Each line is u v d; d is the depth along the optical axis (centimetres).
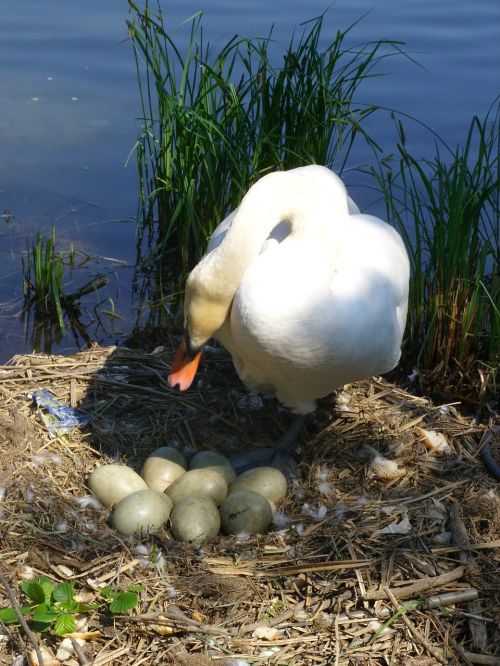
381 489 274
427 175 372
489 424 293
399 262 272
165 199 362
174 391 299
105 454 283
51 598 243
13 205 373
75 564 252
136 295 344
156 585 250
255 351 251
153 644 239
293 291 246
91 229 366
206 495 269
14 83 421
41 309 338
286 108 347
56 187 381
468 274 315
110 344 325
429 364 314
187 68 349
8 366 304
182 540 261
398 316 273
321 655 240
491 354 308
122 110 411
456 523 263
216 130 333
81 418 289
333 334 251
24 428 282
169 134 354
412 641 243
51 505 264
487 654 242
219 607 247
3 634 240
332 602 249
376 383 306
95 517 265
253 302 246
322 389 267
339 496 274
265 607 248
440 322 309
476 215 312
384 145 385
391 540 260
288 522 268
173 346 320
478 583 252
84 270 351
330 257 251
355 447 287
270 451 285
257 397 298
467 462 282
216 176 346
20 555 254
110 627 241
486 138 383
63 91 418
